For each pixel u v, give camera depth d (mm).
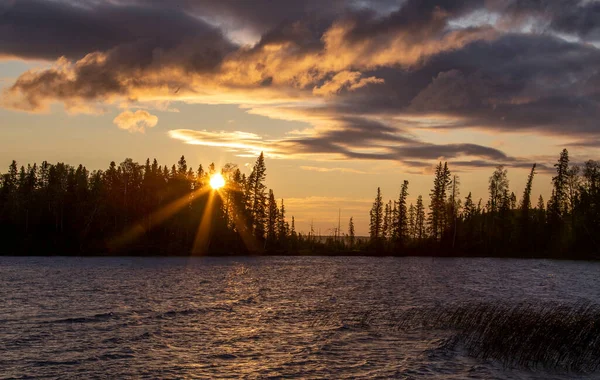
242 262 102938
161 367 23391
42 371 22641
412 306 41625
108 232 125125
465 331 29484
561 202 127562
